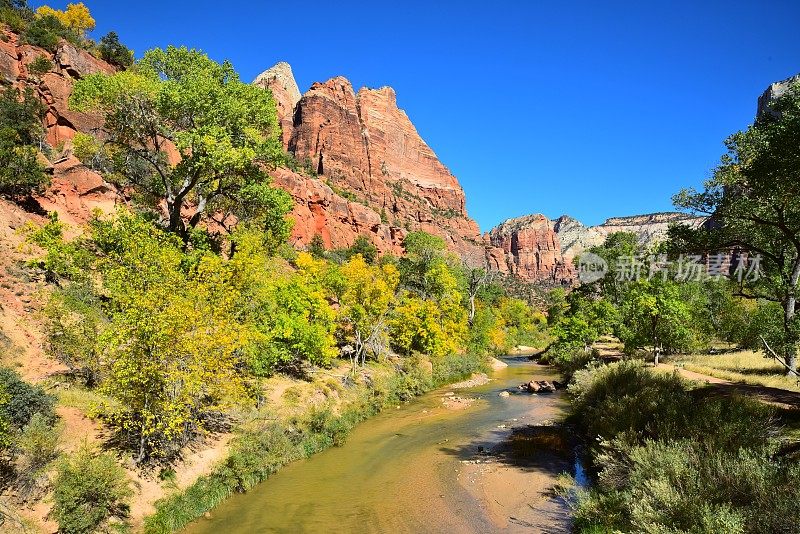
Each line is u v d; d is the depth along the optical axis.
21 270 19.48
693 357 31.45
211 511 13.12
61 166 34.03
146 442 13.07
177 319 12.37
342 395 24.64
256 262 20.28
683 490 8.84
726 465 8.96
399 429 22.41
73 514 9.80
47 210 29.89
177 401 12.66
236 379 14.35
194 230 24.03
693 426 11.90
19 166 28.98
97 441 12.64
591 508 11.31
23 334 15.96
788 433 11.28
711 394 16.80
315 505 13.77
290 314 24.53
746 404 13.34
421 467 17.06
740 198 16.59
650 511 8.48
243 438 16.02
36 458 10.45
